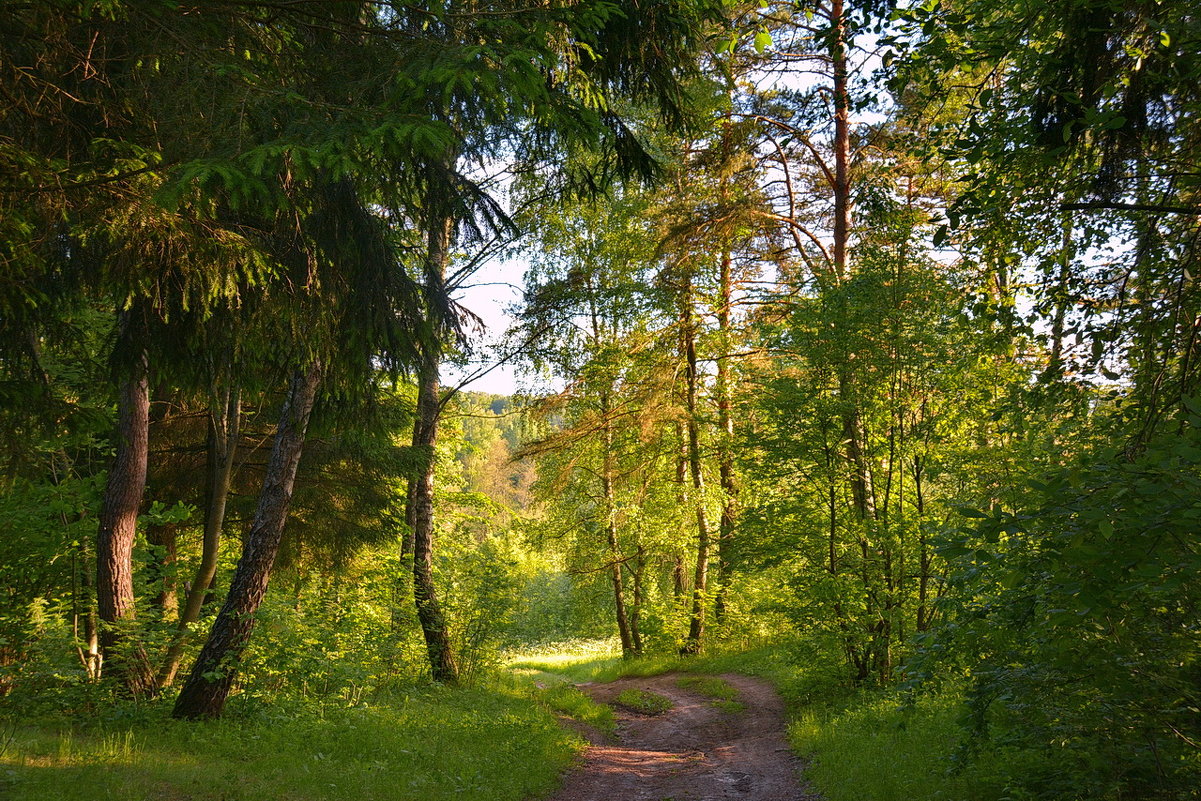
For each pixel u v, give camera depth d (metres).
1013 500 8.52
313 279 6.18
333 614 12.97
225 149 3.89
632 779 9.77
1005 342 6.58
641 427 21.27
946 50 5.75
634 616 25.88
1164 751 4.60
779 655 18.92
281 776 7.21
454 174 7.50
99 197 4.56
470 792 7.68
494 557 16.91
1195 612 4.23
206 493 13.38
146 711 9.06
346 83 4.35
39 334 6.36
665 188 18.31
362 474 14.44
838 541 13.21
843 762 8.63
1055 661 4.29
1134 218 5.88
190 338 6.49
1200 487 3.18
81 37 4.36
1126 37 5.07
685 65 6.26
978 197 6.05
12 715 8.48
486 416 20.95
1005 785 6.11
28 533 10.22
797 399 12.95
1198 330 5.20
